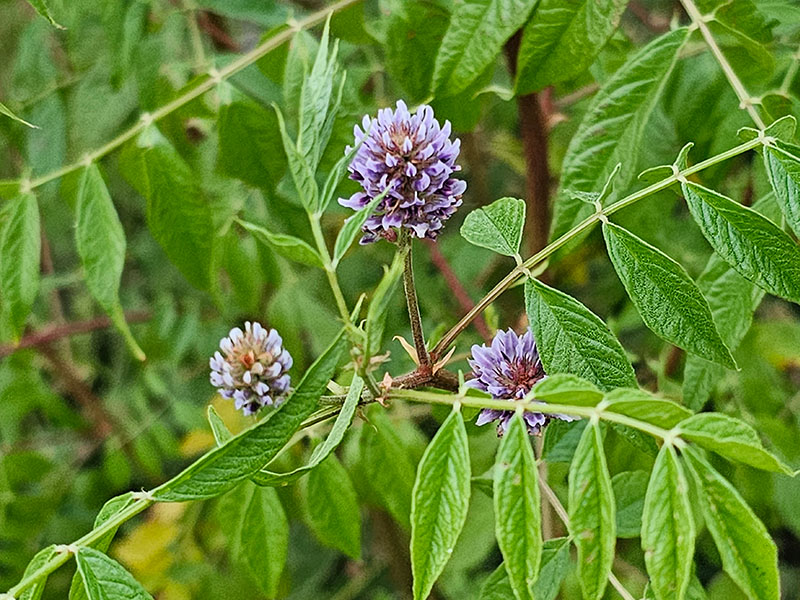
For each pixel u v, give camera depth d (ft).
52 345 1.78
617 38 1.06
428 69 0.96
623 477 0.77
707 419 0.49
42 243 1.64
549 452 0.73
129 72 1.18
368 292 1.47
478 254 1.52
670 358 1.14
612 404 0.50
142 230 1.86
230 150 0.98
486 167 1.68
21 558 1.47
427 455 0.53
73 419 1.60
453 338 0.67
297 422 0.54
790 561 1.67
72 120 1.40
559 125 1.36
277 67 1.00
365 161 0.64
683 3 0.79
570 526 0.50
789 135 0.66
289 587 1.57
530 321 0.63
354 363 0.56
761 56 0.84
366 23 1.08
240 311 1.60
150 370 1.52
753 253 0.61
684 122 1.04
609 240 0.63
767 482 1.03
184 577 1.46
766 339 1.15
